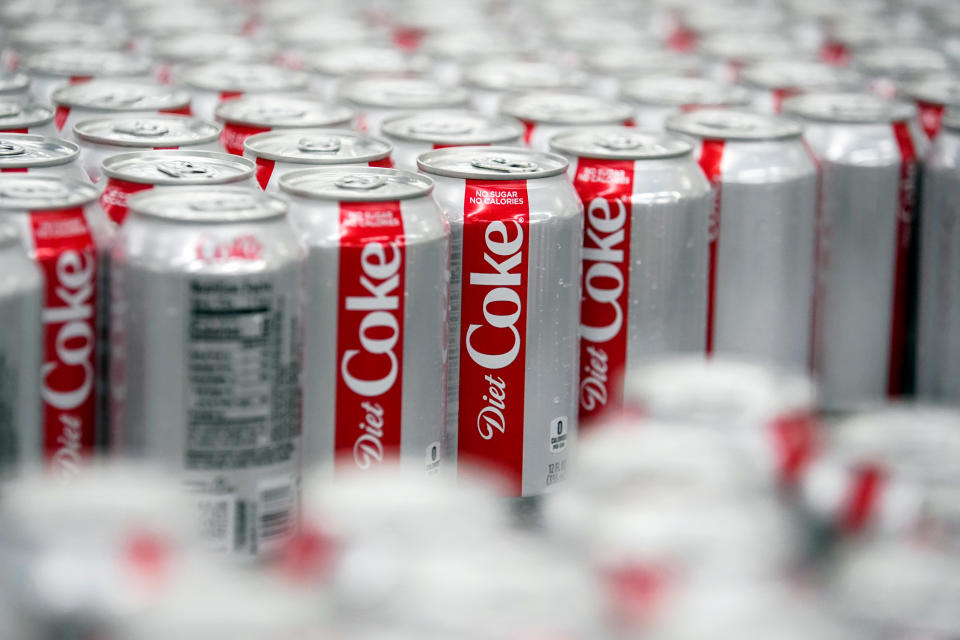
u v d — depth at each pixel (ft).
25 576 3.20
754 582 3.22
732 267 4.44
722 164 4.43
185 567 3.21
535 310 4.13
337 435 3.98
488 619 2.94
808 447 3.62
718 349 4.47
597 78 5.23
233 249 3.81
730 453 3.57
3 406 3.76
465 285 4.12
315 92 4.91
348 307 3.96
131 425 3.85
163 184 3.99
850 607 3.20
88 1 6.68
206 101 4.77
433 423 4.05
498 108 4.67
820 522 3.50
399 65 5.25
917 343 4.67
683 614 3.05
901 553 3.40
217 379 3.82
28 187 3.92
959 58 5.65
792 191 4.45
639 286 4.25
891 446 3.58
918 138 4.69
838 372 4.69
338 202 3.96
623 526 3.42
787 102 4.81
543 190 4.13
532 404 4.15
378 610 3.01
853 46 5.85
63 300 3.84
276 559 3.87
